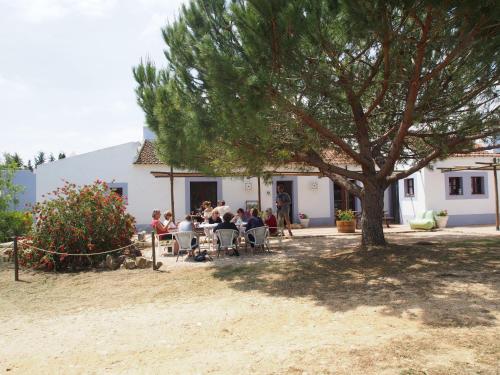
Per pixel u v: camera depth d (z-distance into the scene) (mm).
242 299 6305
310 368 3564
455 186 18766
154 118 8359
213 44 6238
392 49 6641
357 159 8789
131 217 10195
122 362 4027
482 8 5371
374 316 5031
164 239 11359
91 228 9312
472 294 5754
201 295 6703
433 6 5332
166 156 8383
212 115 6867
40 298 6840
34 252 8977
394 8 5645
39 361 4152
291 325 4910
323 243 12289
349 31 6277
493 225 18047
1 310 6168
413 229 16594
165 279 7887
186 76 7191
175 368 3791
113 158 17562
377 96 8570
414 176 18969
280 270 8258
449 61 6430
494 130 8203
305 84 6750
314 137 7930
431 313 4984
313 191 19453
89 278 8172
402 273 7223
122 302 6469
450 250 9148
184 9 7426
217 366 3770
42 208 9367
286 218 14445
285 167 9758
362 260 8406
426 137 9242
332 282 7016
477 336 4125
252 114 6117
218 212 12180
